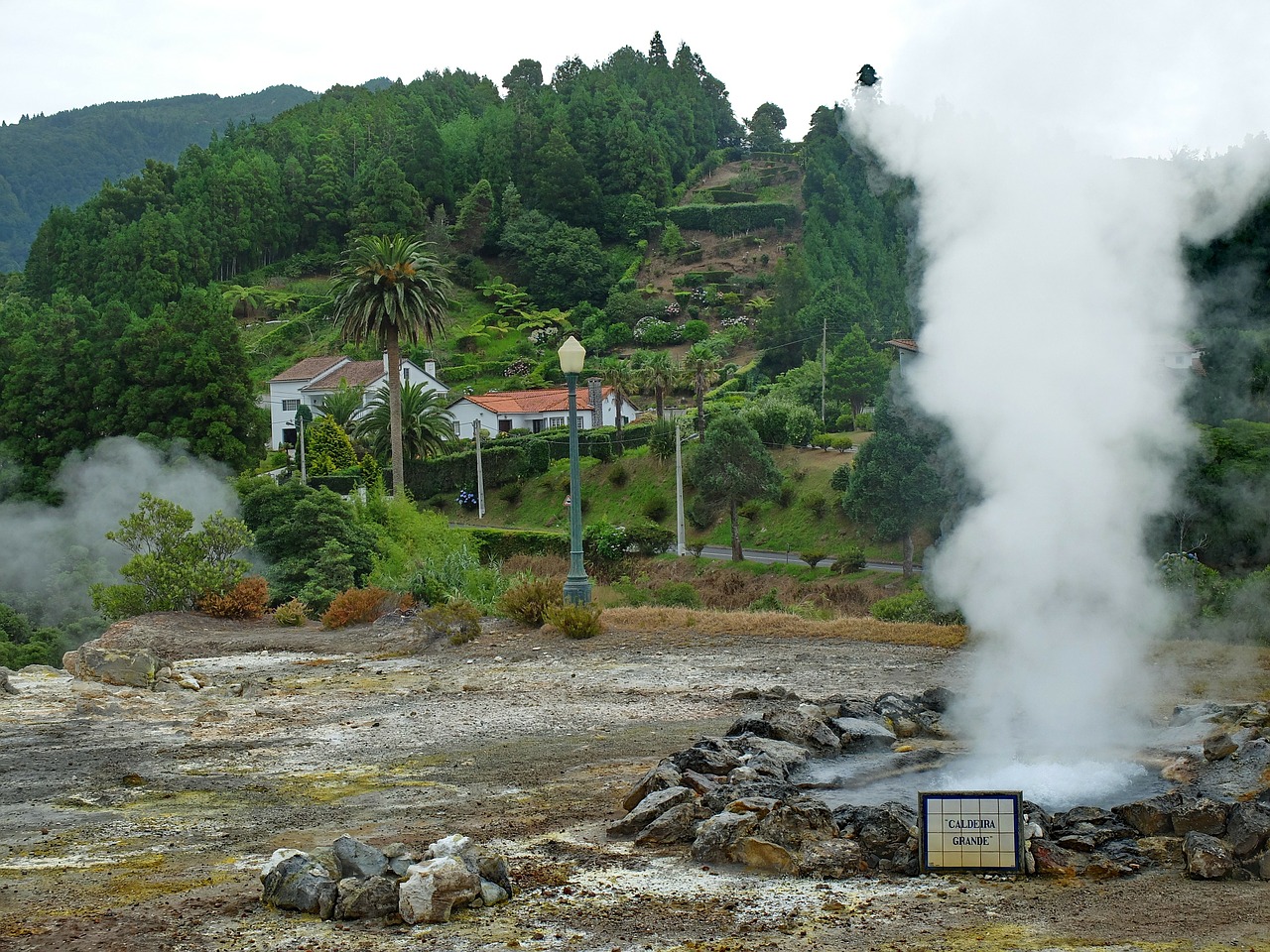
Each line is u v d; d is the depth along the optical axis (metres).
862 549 58.88
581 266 146.62
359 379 101.56
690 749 10.60
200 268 144.50
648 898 7.54
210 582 28.05
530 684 17.44
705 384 94.31
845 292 127.75
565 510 75.06
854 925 6.95
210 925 7.23
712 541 66.12
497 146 171.38
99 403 59.53
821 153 170.25
